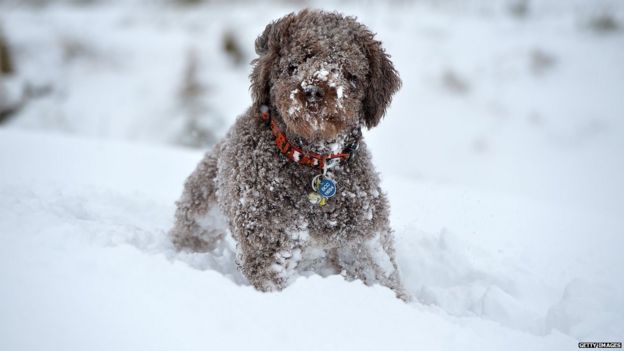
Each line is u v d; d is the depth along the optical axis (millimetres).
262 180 3041
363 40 3203
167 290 2316
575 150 11664
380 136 11797
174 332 2072
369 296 2557
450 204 5277
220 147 3688
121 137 11953
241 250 3150
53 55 14242
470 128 12156
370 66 3225
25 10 17359
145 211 4617
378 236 3246
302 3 16562
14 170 5637
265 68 3139
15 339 1880
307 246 3215
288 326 2256
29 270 2254
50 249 2494
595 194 10016
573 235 4668
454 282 3730
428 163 11148
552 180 10664
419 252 3912
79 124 12398
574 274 3807
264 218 3021
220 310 2264
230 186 3191
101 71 13875
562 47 14641
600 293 3197
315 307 2408
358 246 3260
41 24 15914
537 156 11477
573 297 3154
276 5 16594
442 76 13406
